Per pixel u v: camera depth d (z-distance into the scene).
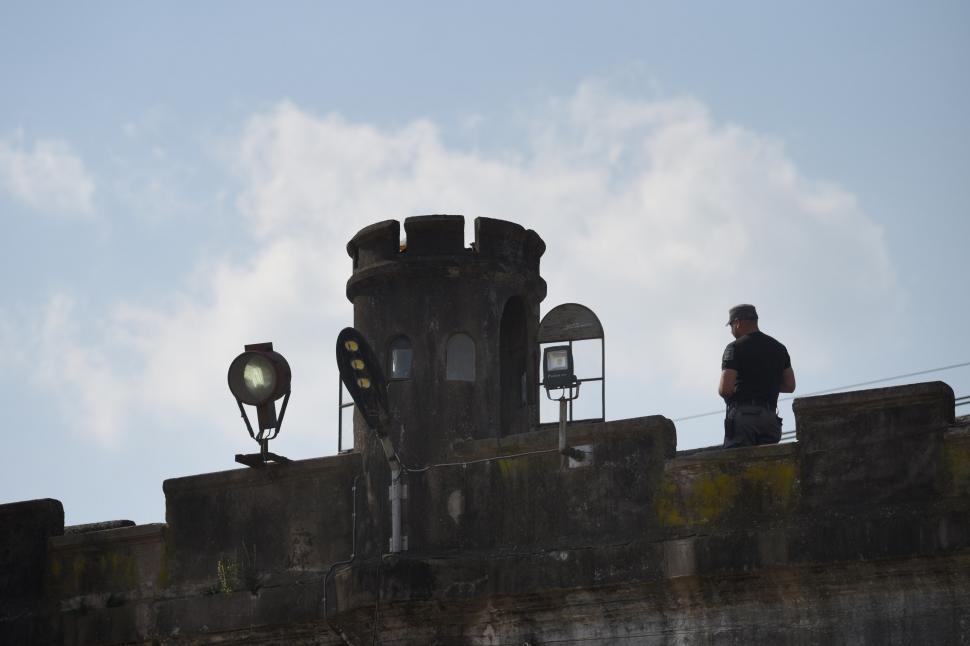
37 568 86.88
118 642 84.25
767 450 73.56
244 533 83.00
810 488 72.50
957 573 69.19
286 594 81.19
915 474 71.00
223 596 82.50
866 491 71.62
